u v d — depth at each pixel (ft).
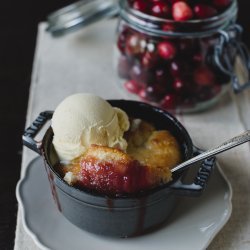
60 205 1.30
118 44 1.77
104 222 1.26
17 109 1.76
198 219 1.34
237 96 1.85
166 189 1.21
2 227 1.39
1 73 1.92
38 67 1.94
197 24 1.58
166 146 1.37
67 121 1.31
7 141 1.63
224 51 1.68
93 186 1.21
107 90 1.86
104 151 1.22
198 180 1.24
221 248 1.30
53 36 2.03
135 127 1.42
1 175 1.53
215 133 1.67
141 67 1.69
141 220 1.26
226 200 1.38
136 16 1.63
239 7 2.30
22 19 2.23
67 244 1.28
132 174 1.20
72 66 1.96
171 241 1.29
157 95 1.72
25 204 1.36
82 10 2.03
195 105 1.73
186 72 1.66
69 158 1.33
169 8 1.61
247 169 1.52
